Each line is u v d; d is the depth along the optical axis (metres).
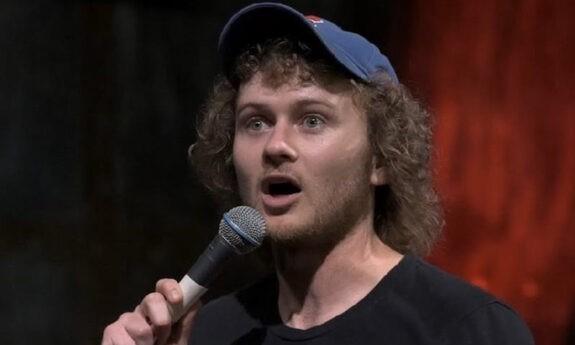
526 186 16.38
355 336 4.95
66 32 16.05
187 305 4.94
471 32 16.72
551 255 16.19
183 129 16.61
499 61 16.55
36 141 15.86
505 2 16.52
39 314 15.50
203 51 16.67
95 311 15.73
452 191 16.58
